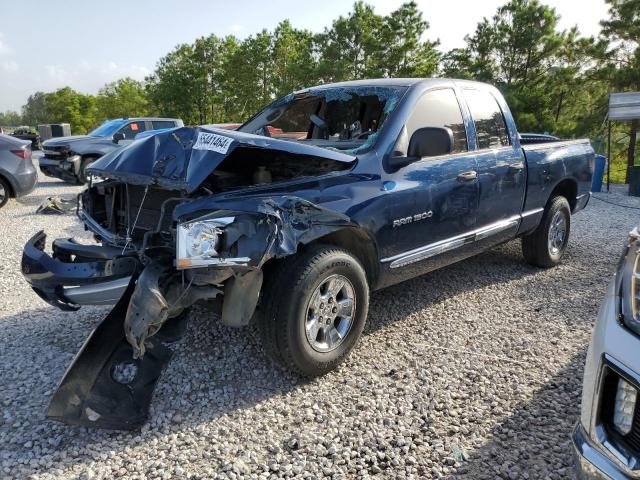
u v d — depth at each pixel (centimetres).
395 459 255
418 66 3519
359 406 301
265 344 310
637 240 193
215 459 255
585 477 185
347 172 346
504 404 303
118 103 8262
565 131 2741
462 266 578
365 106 424
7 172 966
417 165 385
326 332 326
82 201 397
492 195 452
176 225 284
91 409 262
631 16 2431
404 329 408
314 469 248
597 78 2617
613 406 183
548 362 354
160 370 291
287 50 4838
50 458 253
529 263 570
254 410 297
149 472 245
